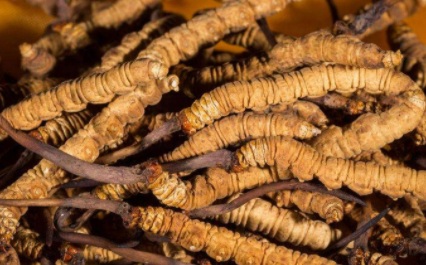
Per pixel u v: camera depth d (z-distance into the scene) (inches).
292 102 8.0
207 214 7.8
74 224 7.8
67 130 8.1
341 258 8.1
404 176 7.7
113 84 7.7
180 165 7.8
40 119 8.0
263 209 8.0
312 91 7.9
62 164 7.5
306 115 8.1
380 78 7.9
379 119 7.8
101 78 7.7
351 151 7.9
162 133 7.9
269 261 7.7
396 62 7.7
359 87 8.0
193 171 8.0
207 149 7.9
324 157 7.7
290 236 8.1
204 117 7.8
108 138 7.8
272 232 8.1
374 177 7.7
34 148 7.5
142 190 7.8
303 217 8.1
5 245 7.5
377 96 8.1
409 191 7.7
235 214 8.0
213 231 7.7
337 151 7.8
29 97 7.9
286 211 8.1
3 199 7.5
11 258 7.5
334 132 7.9
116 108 7.8
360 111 8.1
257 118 7.8
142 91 7.8
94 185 7.8
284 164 7.7
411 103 7.8
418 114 7.8
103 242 7.7
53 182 7.8
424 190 7.7
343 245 8.0
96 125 7.8
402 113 7.8
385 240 8.0
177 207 7.7
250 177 7.9
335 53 7.9
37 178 7.7
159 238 7.8
